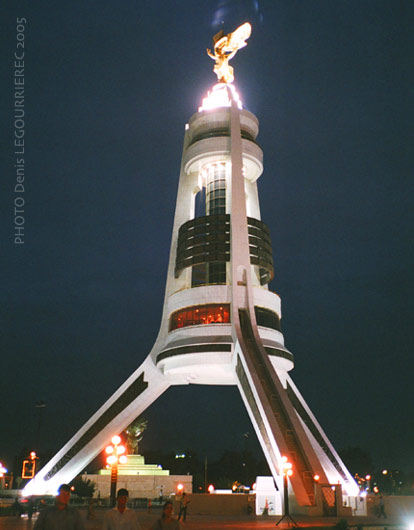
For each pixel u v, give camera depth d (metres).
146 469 74.12
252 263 67.56
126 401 71.94
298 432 47.25
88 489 67.44
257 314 64.19
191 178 77.31
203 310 64.19
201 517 38.34
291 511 41.81
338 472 66.69
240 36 80.75
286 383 69.62
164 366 67.94
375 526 28.88
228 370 64.88
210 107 78.00
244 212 66.75
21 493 69.44
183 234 70.62
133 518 9.17
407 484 120.81
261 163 74.75
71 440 72.25
